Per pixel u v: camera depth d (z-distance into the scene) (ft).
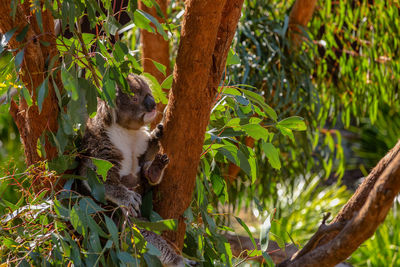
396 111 27.66
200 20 7.72
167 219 8.60
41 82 7.88
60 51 8.75
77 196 7.88
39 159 8.46
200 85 8.04
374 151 29.35
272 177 18.69
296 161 19.12
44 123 8.06
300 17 16.96
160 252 7.99
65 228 8.02
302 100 16.90
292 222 22.11
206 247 9.59
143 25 8.96
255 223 22.68
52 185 7.90
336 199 24.09
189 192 8.64
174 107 8.28
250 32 16.40
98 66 8.02
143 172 9.18
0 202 8.37
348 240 6.64
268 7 17.78
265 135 9.39
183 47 7.95
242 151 9.62
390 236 22.53
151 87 9.85
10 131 16.47
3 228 7.73
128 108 9.09
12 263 7.77
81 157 9.01
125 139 9.17
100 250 7.69
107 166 8.05
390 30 18.40
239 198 18.31
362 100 19.43
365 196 7.92
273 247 13.83
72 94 6.76
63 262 7.97
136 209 8.68
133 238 7.81
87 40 8.84
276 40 17.11
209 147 9.26
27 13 8.02
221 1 7.60
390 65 18.98
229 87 9.52
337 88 19.48
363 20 18.74
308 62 17.02
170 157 8.45
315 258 7.18
